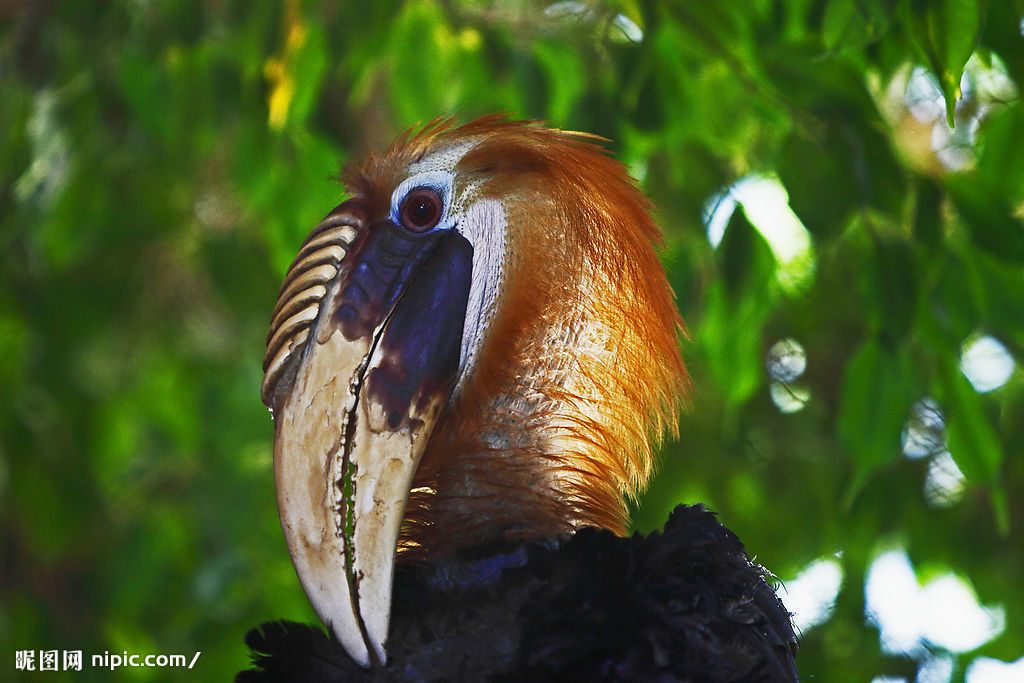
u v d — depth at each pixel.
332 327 6.30
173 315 14.07
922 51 7.14
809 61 8.13
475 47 10.08
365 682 5.95
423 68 9.99
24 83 11.16
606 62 9.80
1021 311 8.05
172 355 14.02
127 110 11.94
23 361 12.93
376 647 5.79
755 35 8.38
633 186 6.98
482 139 6.91
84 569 13.90
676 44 9.27
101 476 13.68
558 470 6.59
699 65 9.60
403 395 6.31
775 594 6.50
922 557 12.60
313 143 10.16
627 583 5.88
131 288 13.67
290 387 6.21
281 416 6.12
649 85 9.08
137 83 10.57
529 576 6.03
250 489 12.79
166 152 12.79
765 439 13.12
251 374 13.58
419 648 5.96
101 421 13.46
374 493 6.06
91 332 13.36
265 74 9.76
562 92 9.88
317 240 6.54
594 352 6.78
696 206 9.83
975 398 7.94
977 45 7.18
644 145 9.74
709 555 6.09
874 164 7.94
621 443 6.79
